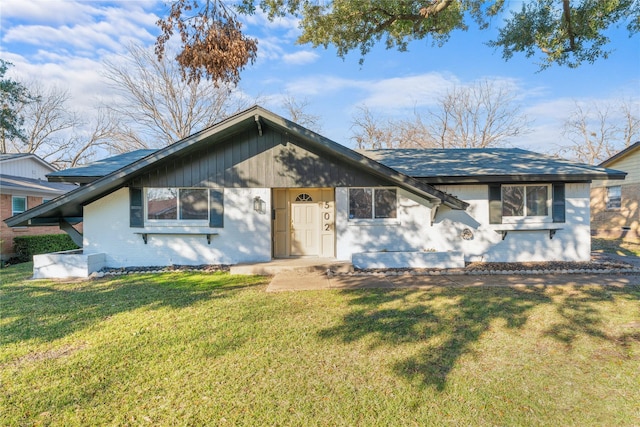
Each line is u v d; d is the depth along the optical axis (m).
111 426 2.64
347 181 9.39
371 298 6.09
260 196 9.38
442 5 6.68
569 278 7.72
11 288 7.13
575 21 7.39
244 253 9.38
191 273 8.57
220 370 3.48
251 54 6.02
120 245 9.27
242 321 4.91
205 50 5.61
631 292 6.38
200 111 24.94
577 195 9.91
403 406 2.88
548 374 3.40
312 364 3.61
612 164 17.23
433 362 3.65
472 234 9.78
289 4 7.31
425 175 9.27
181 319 5.01
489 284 7.15
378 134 31.50
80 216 10.38
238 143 9.32
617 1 6.62
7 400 2.96
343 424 2.66
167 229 9.28
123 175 8.12
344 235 9.57
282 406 2.88
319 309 5.46
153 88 23.70
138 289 6.92
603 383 3.24
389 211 9.71
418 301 5.87
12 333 4.49
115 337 4.34
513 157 11.61
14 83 19.11
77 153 27.88
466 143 30.09
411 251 9.55
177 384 3.21
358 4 7.36
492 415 2.78
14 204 13.94
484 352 3.88
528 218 9.90
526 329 4.54
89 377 3.35
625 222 16.50
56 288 7.09
